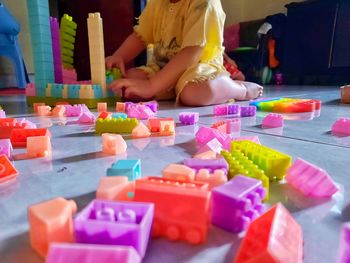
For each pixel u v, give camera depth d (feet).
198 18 3.45
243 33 8.55
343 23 6.77
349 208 0.97
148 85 3.51
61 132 2.11
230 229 0.84
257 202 0.88
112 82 3.57
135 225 0.69
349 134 1.95
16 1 6.20
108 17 6.54
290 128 2.15
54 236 0.72
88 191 1.10
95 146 1.72
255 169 1.11
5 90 5.87
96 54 3.53
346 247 0.64
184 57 3.47
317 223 0.88
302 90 5.58
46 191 1.10
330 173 1.25
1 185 1.17
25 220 0.91
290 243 0.70
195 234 0.79
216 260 0.72
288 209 0.96
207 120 2.52
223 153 1.33
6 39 5.59
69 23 4.24
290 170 1.16
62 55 4.29
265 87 6.61
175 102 3.83
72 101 3.53
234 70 7.46
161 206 0.82
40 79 3.72
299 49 7.52
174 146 1.69
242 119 2.55
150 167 1.33
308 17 7.25
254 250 0.68
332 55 7.05
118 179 0.96
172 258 0.73
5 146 1.52
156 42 4.33
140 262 0.67
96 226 0.70
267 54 7.89
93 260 0.58
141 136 1.93
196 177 1.03
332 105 3.34
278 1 8.14
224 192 0.84
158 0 4.19
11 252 0.76
